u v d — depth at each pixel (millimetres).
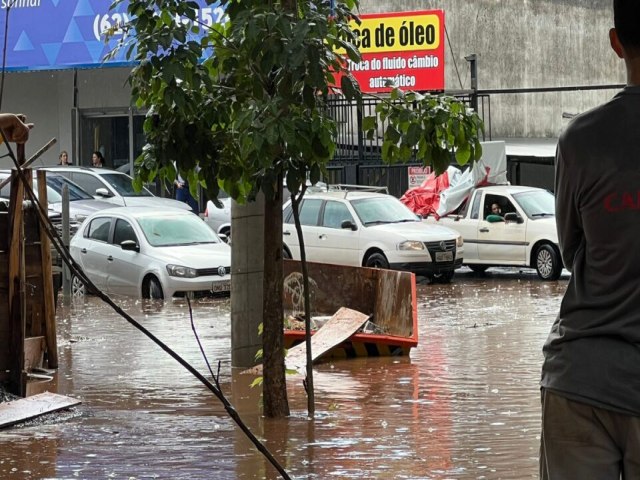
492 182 32156
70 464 9016
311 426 10438
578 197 4379
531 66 48125
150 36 9352
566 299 4445
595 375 4270
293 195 9344
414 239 27547
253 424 10570
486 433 10023
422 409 11258
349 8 10070
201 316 20594
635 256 4242
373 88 37969
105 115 39906
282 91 9219
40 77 40281
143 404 11789
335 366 14398
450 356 15125
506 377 13258
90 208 30766
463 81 46688
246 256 14188
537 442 9602
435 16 37469
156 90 9656
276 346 10852
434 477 8422
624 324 4266
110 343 16906
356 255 28234
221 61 9875
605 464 4320
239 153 9977
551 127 48656
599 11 49562
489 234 29328
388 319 16297
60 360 15148
